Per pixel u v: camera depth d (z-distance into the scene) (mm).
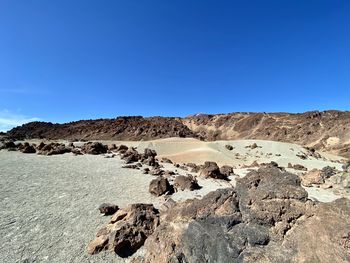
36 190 18703
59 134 185875
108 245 10875
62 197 17641
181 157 69875
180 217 9219
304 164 65500
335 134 139625
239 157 78562
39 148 42250
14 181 20344
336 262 5820
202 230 8117
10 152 37688
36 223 13438
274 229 7328
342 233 6180
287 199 7840
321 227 6699
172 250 8281
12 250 10898
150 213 12109
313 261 6070
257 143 92500
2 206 15211
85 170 27047
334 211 7012
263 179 8984
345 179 26109
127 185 22094
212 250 7453
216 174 29766
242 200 8422
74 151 41281
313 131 158500
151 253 8992
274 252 6723
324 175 30625
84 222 13852
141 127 180125
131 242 10727
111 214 15078
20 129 198125
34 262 10164
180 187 22359
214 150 78000
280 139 167875
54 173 24312
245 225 7617
